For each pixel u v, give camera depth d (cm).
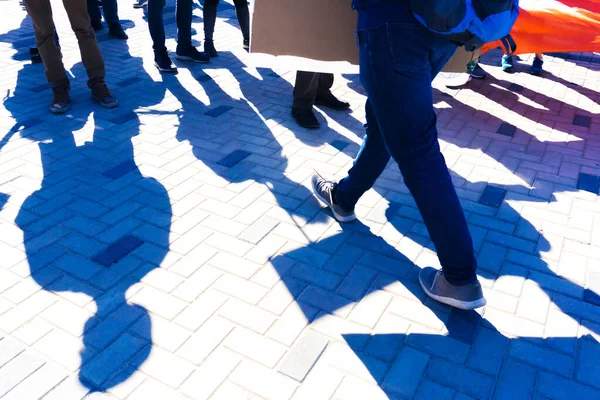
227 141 429
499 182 378
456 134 450
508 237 319
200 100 507
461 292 255
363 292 276
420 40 213
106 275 284
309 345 244
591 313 265
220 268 290
